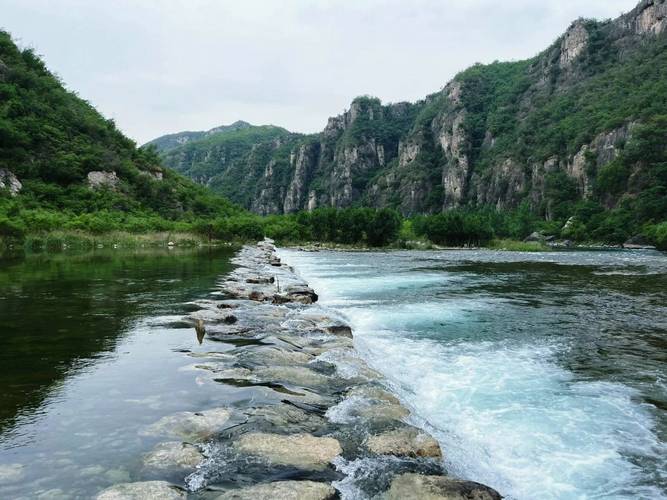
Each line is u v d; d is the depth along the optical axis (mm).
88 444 5465
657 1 189250
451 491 4785
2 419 6105
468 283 26344
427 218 103625
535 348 11891
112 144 91312
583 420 7383
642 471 5840
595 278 28797
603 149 148375
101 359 8867
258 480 4957
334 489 4848
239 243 66750
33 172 67062
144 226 61531
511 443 6609
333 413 6930
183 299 15789
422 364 10477
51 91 88562
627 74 175625
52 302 14867
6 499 4262
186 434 5836
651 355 11211
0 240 43250
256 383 7910
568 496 5305
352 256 58188
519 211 151625
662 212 107312
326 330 12297
